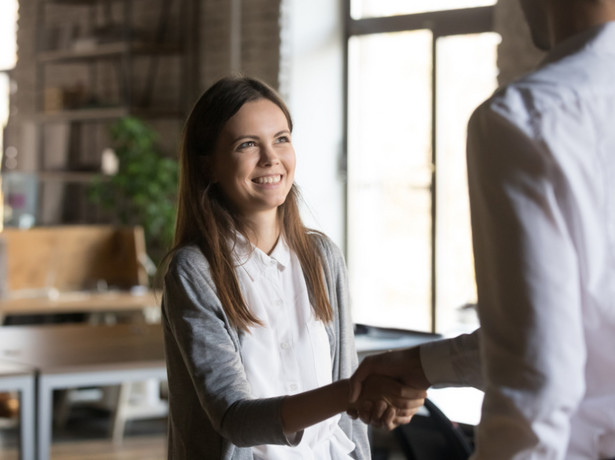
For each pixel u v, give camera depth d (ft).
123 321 19.35
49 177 26.84
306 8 21.68
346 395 5.02
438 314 20.15
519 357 3.63
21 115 30.83
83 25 28.22
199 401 5.77
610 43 3.94
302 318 6.06
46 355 11.67
